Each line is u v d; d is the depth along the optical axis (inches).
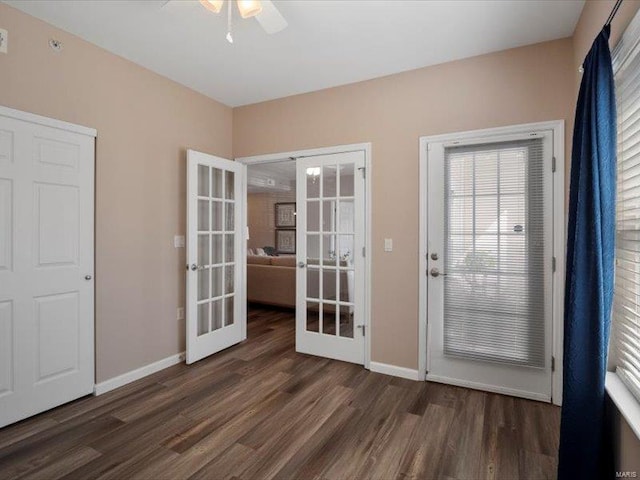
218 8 72.3
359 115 123.8
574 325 61.4
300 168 136.0
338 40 98.7
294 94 136.6
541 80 98.4
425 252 112.4
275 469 70.7
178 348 128.1
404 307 115.7
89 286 100.7
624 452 55.8
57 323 93.7
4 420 84.0
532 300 100.0
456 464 72.3
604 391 59.3
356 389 106.4
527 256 100.2
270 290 204.7
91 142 100.9
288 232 363.3
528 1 81.4
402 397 101.3
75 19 89.7
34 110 88.4
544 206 98.2
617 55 61.4
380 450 76.8
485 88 105.0
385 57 107.7
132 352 112.2
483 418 89.9
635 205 60.7
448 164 109.7
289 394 103.0
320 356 133.5
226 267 145.4
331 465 72.1
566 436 62.4
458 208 108.4
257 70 117.1
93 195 101.6
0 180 82.8
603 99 58.6
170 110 124.4
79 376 98.6
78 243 98.0
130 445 78.0
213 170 139.6
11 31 84.3
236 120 150.9
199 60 111.0
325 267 132.0
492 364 104.9
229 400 99.2
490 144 104.3
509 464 72.2
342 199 128.1
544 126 97.7
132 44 101.7
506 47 101.6
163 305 122.6
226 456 74.5
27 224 87.6
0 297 83.1
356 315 125.5
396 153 117.1
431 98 112.1
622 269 63.9
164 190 122.6
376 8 84.3
